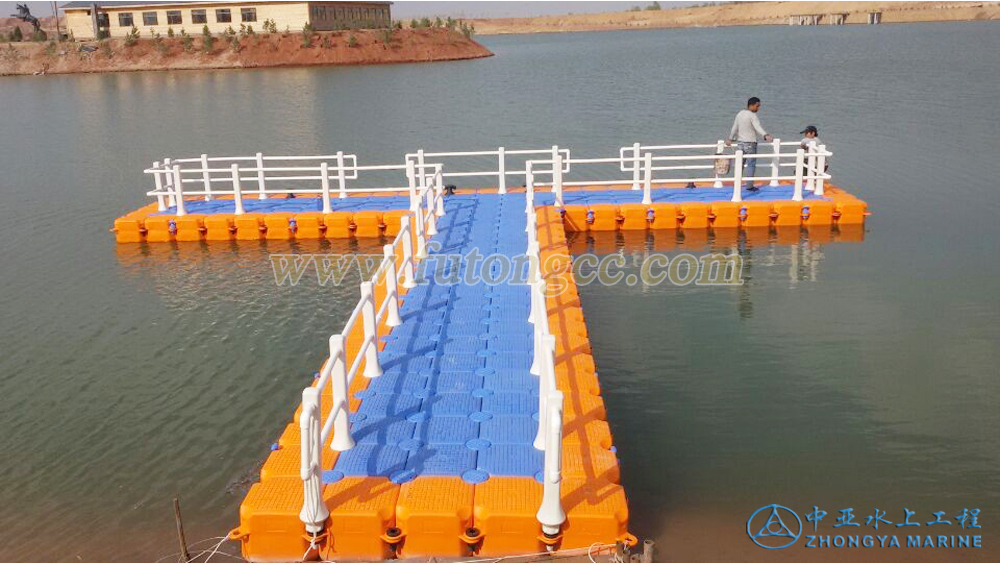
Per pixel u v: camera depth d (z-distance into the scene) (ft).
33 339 43.98
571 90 183.32
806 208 60.34
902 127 111.45
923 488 29.37
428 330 36.27
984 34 408.05
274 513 22.84
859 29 540.11
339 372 25.66
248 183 91.71
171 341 43.29
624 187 71.36
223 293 50.47
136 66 265.34
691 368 39.19
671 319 45.37
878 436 32.86
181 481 30.32
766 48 342.44
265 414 35.24
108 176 93.45
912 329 43.01
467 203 63.82
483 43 547.90
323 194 62.54
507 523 22.57
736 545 26.03
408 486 23.90
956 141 98.32
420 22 344.90
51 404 36.63
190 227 61.11
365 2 318.04
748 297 48.34
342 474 24.64
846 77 192.95
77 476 30.81
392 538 22.53
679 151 104.12
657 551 25.61
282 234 61.21
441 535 22.68
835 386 37.06
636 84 193.98
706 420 34.30
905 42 355.56
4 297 50.62
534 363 31.32
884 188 74.38
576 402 28.66
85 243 62.59
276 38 275.39
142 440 33.37
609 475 24.31
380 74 237.86
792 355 40.34
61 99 184.96
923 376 37.78
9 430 34.35
